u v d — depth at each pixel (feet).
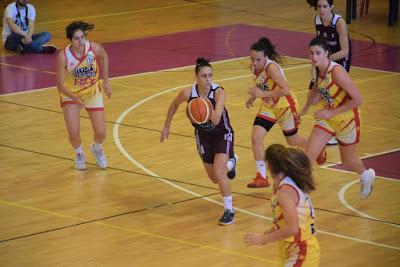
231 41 112.27
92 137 71.46
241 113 78.59
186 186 59.77
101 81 89.81
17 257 47.47
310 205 36.94
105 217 53.88
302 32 118.21
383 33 118.11
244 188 59.36
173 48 107.86
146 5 140.97
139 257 47.50
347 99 53.21
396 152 67.05
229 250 48.52
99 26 122.31
